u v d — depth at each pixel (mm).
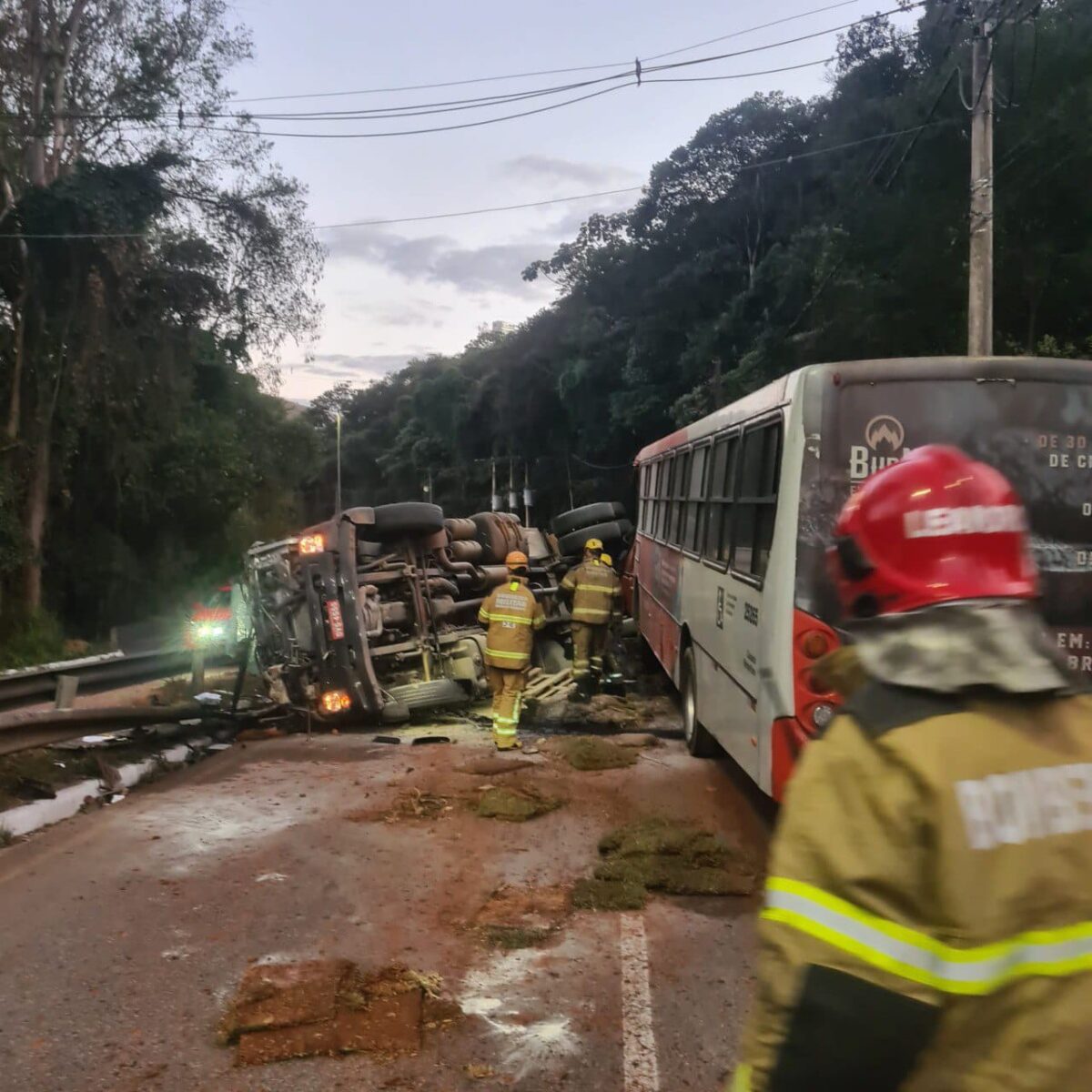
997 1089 1314
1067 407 5516
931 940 1339
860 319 20531
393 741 9789
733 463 7184
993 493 1567
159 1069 3775
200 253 23703
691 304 37500
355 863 6074
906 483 1586
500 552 13578
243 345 25891
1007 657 1450
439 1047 3941
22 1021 4121
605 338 43156
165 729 9375
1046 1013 1333
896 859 1360
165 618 28406
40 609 22531
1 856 6172
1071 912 1379
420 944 4910
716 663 7699
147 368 24250
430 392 60062
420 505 11609
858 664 1623
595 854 6277
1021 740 1424
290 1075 3738
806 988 1322
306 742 9852
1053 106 16812
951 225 18406
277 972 4488
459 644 11578
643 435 42594
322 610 10516
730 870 5926
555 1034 4047
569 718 10812
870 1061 1290
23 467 22797
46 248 22406
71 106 24094
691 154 37438
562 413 51562
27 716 7184
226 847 6352
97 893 5535
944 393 5484
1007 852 1359
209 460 29141
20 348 22812
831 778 1438
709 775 8242
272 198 24484
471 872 5941
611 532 15406
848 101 25859
